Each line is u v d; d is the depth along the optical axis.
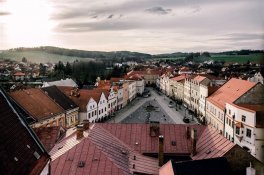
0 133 19.94
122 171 33.38
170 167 35.25
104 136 41.28
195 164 34.94
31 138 23.97
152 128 48.03
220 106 78.12
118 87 128.25
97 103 95.94
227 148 38.62
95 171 33.22
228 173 35.28
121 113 118.88
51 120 68.12
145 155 45.62
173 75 189.12
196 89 114.38
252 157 37.50
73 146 36.34
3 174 16.91
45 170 22.95
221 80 121.50
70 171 33.31
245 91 67.56
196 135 45.72
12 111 24.38
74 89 93.38
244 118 61.56
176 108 130.25
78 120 85.38
